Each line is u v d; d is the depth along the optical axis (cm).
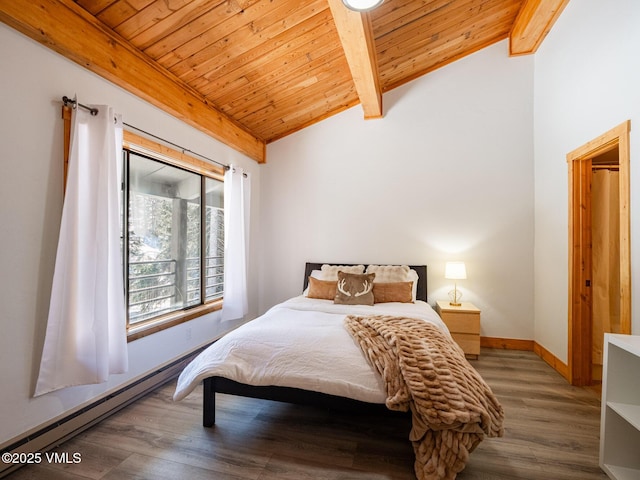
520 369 286
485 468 155
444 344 183
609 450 152
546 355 307
